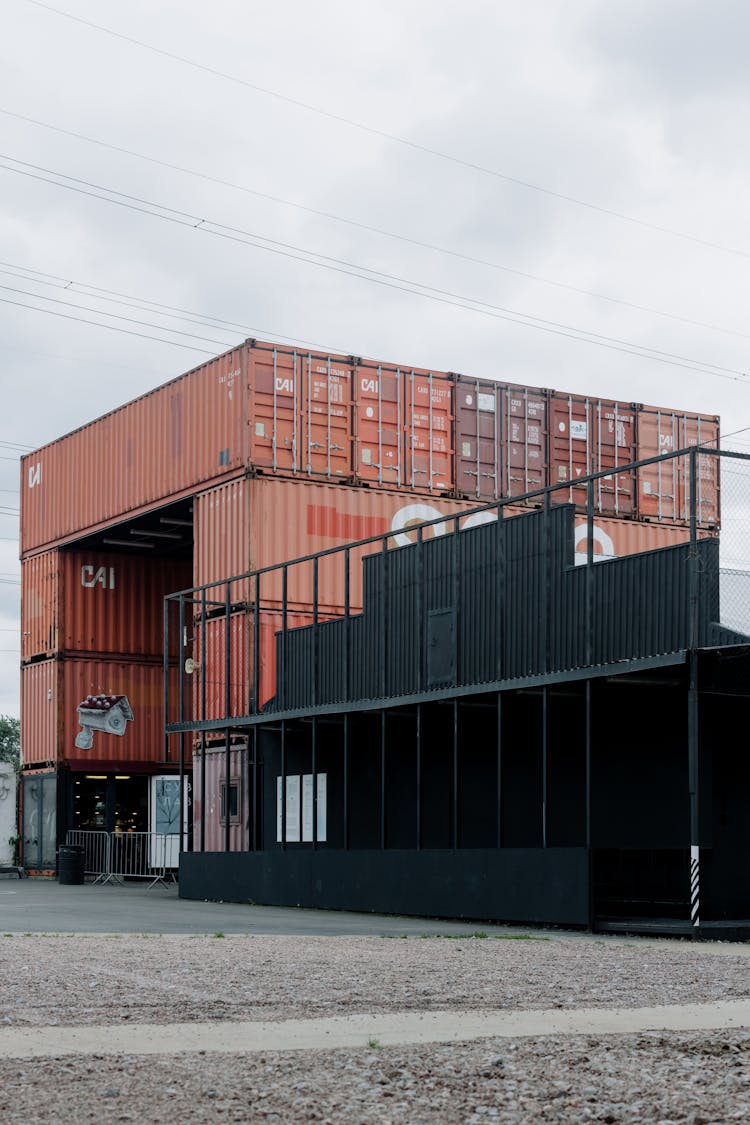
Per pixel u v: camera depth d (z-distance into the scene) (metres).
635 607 21.59
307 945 17.30
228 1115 7.04
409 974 13.62
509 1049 8.91
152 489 37.25
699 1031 9.78
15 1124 6.77
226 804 30.59
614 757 23.22
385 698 25.92
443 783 26.98
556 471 37.00
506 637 24.28
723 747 22.11
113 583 43.12
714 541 20.56
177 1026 9.80
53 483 42.59
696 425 39.12
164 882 37.69
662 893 22.27
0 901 29.12
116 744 42.34
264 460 33.47
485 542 25.06
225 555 33.97
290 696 30.47
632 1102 7.44
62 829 41.31
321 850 28.56
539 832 24.69
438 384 35.91
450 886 23.80
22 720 43.91
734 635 19.70
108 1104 7.24
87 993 11.70
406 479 35.12
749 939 19.55
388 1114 7.12
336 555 33.97
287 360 34.06
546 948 17.33
